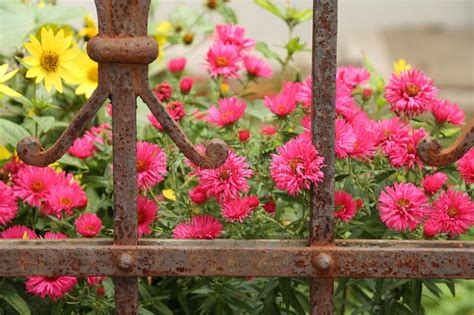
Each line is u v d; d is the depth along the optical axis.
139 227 1.44
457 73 6.07
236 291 1.47
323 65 1.30
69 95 1.74
